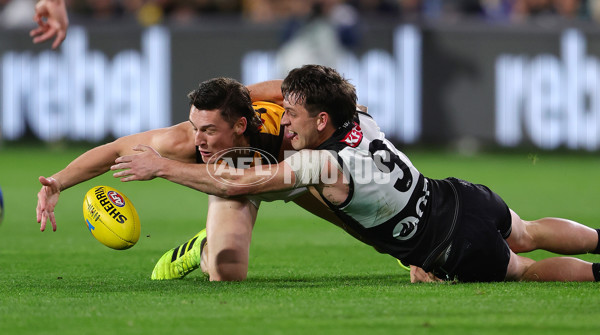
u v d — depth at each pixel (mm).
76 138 52594
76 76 52250
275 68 52094
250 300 13422
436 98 51625
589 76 51375
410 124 51594
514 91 51562
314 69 14922
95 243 23188
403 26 51188
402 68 51406
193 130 16172
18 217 28703
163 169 14703
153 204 33469
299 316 12172
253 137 16156
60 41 21047
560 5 59000
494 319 11961
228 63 52312
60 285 15680
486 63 51406
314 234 25312
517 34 51344
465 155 51344
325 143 15023
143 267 19047
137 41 52031
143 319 11984
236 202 16875
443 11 59594
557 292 14094
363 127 15328
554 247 17047
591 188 37938
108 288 15086
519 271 15914
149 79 52156
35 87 52656
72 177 15953
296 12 58375
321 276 17547
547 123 51531
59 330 11391
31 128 52969
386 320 11914
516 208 30641
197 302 13250
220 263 16328
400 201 15180
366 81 51219
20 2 58000
